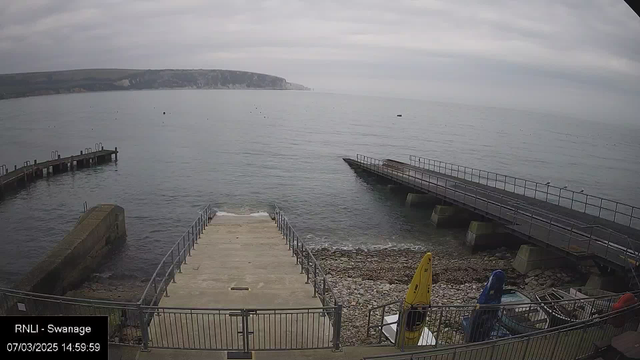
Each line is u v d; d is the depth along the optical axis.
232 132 92.12
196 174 47.25
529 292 17.30
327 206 35.34
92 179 43.81
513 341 7.71
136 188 40.25
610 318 9.27
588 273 20.06
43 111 140.00
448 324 12.74
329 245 26.12
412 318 8.95
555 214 24.83
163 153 61.16
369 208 34.81
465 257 23.91
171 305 10.69
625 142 122.12
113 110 150.62
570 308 12.38
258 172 49.38
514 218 22.98
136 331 10.20
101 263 23.09
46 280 17.11
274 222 23.17
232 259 15.20
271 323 9.81
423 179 36.16
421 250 25.20
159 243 26.39
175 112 148.25
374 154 68.62
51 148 63.00
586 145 102.31
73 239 20.56
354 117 159.50
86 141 71.38
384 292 17.66
